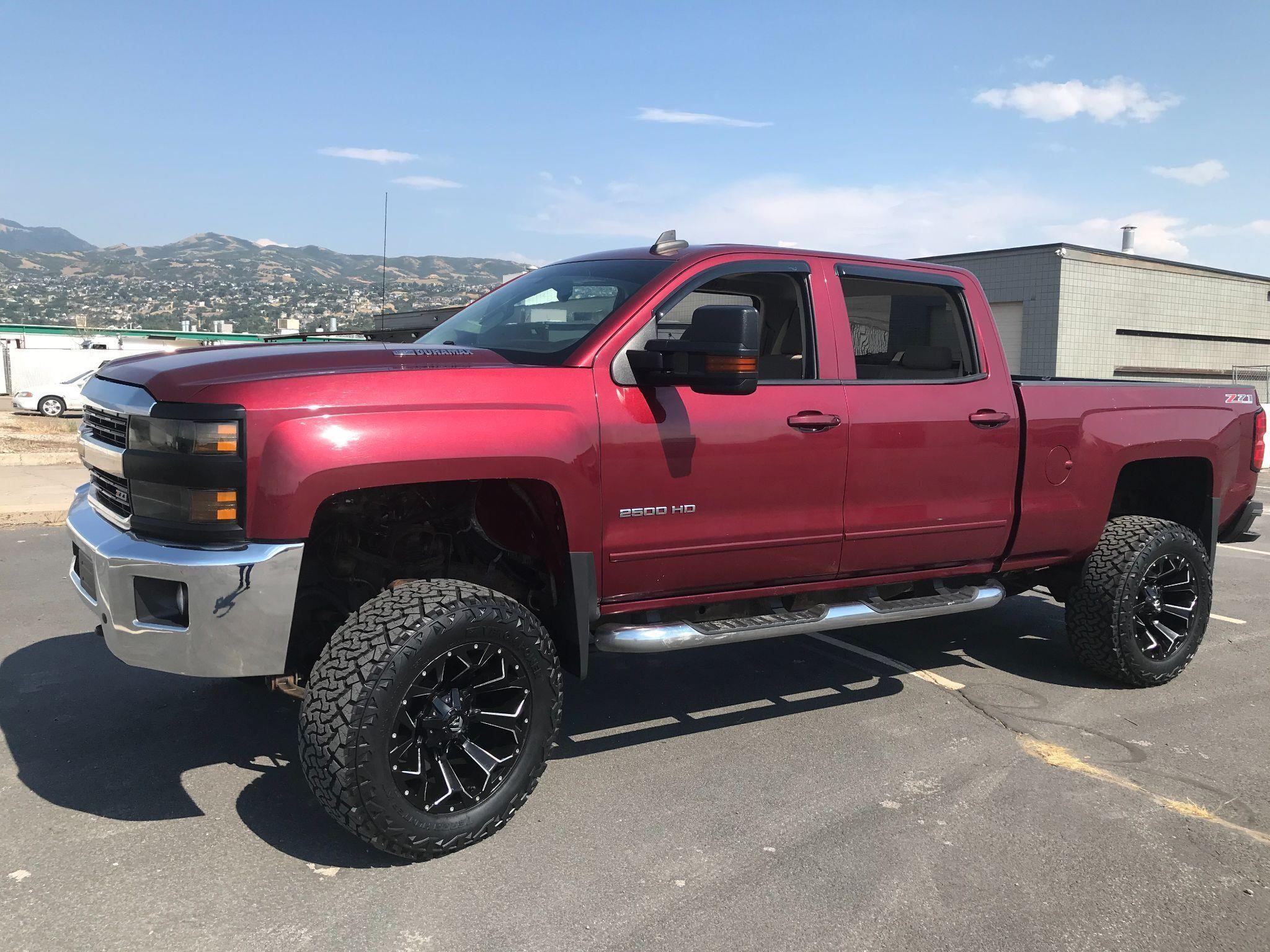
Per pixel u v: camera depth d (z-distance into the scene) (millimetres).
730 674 4957
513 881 2834
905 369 4258
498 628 2945
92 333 47094
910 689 4758
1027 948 2566
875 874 2930
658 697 4582
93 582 3117
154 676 4609
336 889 2760
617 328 3363
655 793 3492
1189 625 4875
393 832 2783
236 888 2750
